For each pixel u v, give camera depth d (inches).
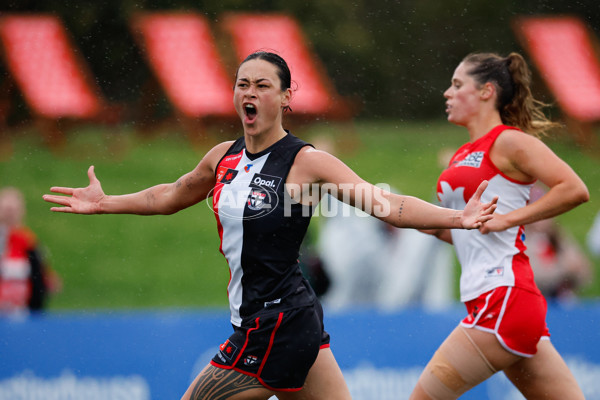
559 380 625.9
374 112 3476.9
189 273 1731.1
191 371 875.4
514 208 633.0
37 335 863.7
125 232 1964.8
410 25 3575.3
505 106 660.1
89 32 3218.5
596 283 1601.9
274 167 546.3
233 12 3432.6
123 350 871.1
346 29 3531.0
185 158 2645.2
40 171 2413.9
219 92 2970.0
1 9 3208.7
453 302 1348.4
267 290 548.7
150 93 3046.3
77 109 2851.9
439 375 624.4
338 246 1071.0
